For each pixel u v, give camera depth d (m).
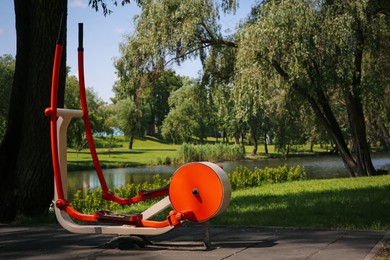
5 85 40.69
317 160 49.28
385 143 32.56
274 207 10.24
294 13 18.08
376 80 20.50
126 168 48.19
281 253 5.46
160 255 5.50
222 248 5.81
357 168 22.70
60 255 5.69
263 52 18.39
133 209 12.30
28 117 9.93
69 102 50.28
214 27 20.98
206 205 5.48
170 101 76.38
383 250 5.50
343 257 5.19
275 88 20.83
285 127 25.44
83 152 73.94
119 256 5.52
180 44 20.72
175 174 5.66
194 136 78.19
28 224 8.88
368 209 9.35
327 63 18.67
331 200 11.02
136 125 24.94
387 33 20.17
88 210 13.45
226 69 22.77
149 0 21.05
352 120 22.31
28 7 10.21
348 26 17.92
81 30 6.53
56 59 6.18
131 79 21.64
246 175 19.69
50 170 10.02
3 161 10.04
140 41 21.33
